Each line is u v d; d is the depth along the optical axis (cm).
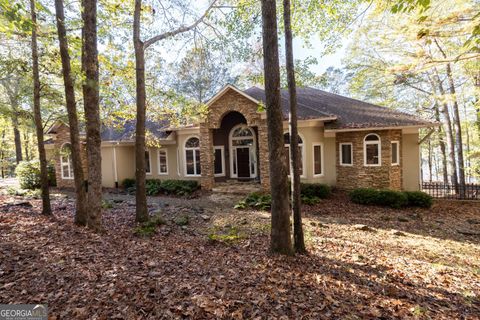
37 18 854
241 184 1825
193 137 1928
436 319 427
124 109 1295
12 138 3084
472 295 523
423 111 2239
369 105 1877
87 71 794
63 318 374
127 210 1276
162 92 1228
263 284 508
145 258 616
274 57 644
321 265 646
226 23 1095
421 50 928
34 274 487
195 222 1107
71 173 2023
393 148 1521
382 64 1956
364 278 580
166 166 2089
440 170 3322
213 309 407
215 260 639
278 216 686
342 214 1241
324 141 1647
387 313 434
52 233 746
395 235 967
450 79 1669
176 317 386
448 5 897
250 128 1978
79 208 912
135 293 443
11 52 1080
